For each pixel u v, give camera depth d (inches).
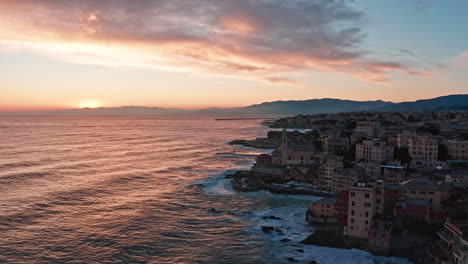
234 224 5374.0
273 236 4904.0
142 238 4736.7
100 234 4835.1
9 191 6825.8
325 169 7529.5
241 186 7637.8
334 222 5255.9
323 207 5383.9
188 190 7421.3
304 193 7249.0
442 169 7416.3
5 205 5940.0
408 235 4574.3
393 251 4355.3
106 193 6953.7
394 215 4968.0
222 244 4606.3
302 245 4611.2
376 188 5118.1
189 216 5703.7
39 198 6412.4
